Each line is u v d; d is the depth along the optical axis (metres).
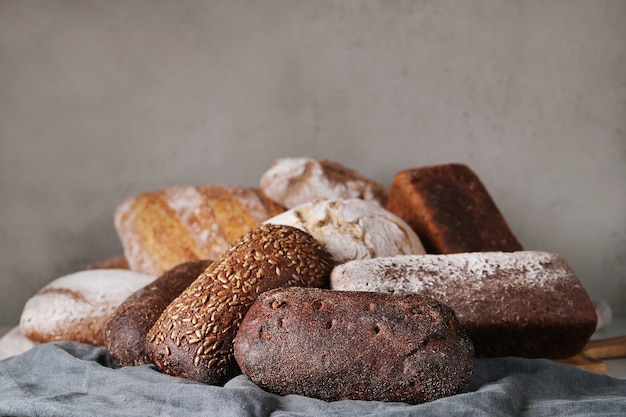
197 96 1.38
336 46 1.37
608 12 1.36
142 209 1.19
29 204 1.36
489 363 0.80
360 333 0.69
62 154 1.37
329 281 0.85
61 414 0.68
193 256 1.14
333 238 0.92
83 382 0.77
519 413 0.69
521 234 1.39
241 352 0.71
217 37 1.37
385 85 1.38
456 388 0.69
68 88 1.36
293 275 0.80
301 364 0.69
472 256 0.88
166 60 1.37
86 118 1.37
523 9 1.37
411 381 0.68
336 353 0.68
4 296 1.36
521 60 1.37
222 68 1.38
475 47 1.37
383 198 1.19
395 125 1.38
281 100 1.38
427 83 1.38
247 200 1.18
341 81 1.38
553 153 1.38
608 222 1.39
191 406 0.68
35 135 1.36
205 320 0.76
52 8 1.36
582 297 0.88
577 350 0.90
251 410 0.66
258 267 0.80
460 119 1.38
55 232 1.37
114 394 0.73
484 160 1.38
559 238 1.39
